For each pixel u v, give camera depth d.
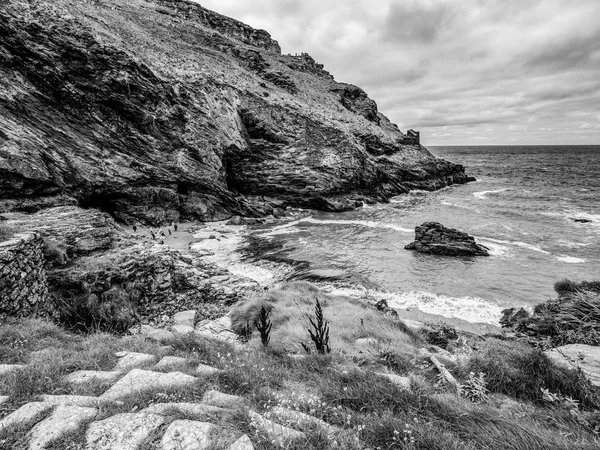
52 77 39.56
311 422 4.42
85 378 5.84
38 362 6.20
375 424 4.46
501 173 127.88
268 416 4.51
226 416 4.30
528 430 4.39
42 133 37.22
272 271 32.06
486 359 7.61
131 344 7.96
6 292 10.14
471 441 4.25
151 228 45.34
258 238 43.75
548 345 12.47
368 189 75.88
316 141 72.44
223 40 105.38
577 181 102.00
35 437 3.91
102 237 18.48
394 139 106.31
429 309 24.70
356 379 6.32
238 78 79.69
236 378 5.82
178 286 19.16
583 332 12.71
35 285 12.08
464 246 37.62
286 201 66.06
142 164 46.12
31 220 19.95
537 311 17.94
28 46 38.44
